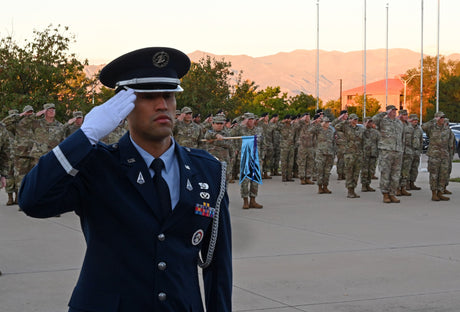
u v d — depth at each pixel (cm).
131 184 228
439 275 714
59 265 756
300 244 895
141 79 228
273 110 5944
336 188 1739
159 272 226
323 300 609
